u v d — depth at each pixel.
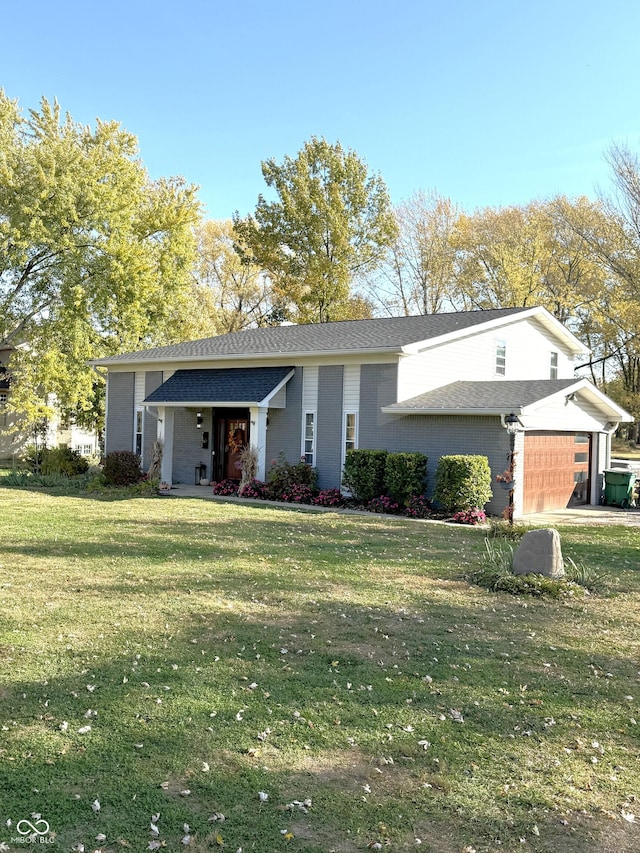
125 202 26.95
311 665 5.66
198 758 4.07
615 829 3.52
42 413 26.48
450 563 9.95
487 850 3.31
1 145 25.80
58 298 26.41
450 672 5.61
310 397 18.97
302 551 10.59
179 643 6.08
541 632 6.79
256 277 46.22
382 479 16.80
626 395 31.30
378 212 39.66
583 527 14.24
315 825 3.46
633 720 4.80
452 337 18.19
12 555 9.78
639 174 30.02
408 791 3.81
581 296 36.78
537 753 4.30
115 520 13.48
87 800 3.60
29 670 5.32
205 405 19.14
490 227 38.44
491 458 15.88
